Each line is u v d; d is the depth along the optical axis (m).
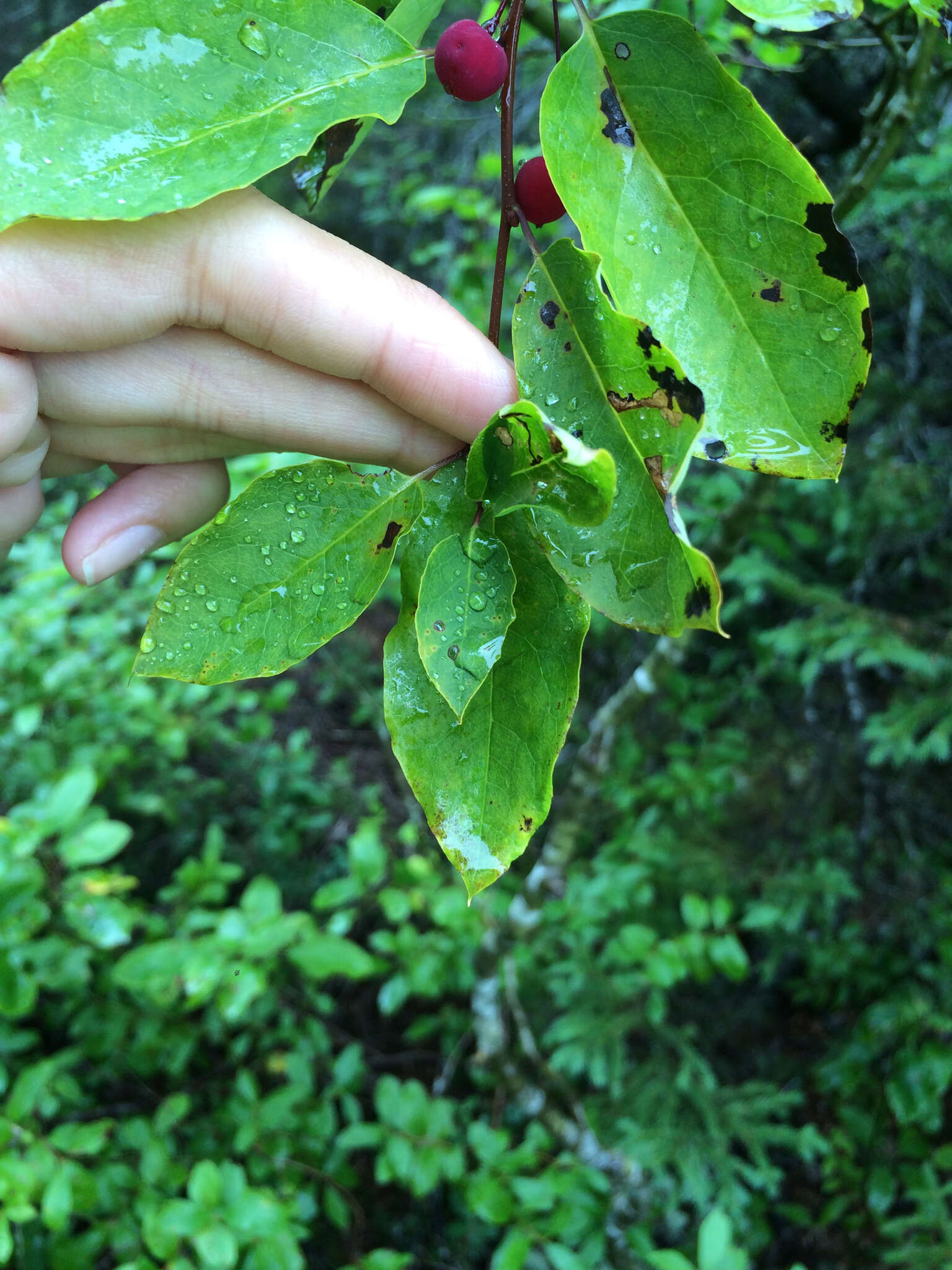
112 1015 0.45
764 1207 0.60
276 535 0.14
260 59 0.13
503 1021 0.59
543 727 0.14
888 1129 0.61
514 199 0.14
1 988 0.34
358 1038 0.67
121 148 0.12
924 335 0.76
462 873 0.14
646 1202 0.53
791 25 0.12
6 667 0.53
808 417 0.13
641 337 0.13
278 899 0.40
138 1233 0.37
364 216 1.03
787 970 0.72
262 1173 0.43
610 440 0.13
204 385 0.16
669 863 0.61
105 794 0.66
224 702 0.62
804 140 0.29
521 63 0.44
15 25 0.93
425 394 0.16
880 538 0.70
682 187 0.13
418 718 0.14
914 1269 0.49
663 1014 0.52
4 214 0.12
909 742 0.56
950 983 0.60
